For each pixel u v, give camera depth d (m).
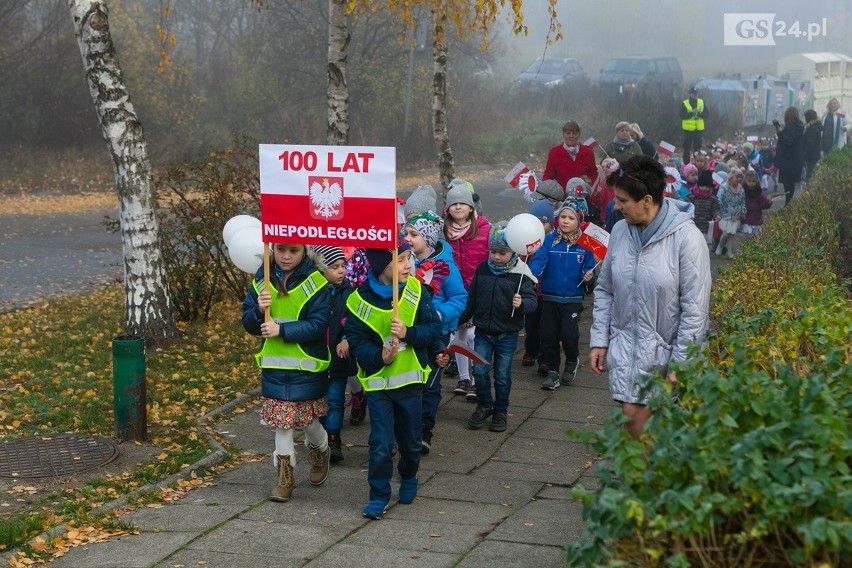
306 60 36.84
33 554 6.06
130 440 8.49
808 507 3.59
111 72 11.36
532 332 11.01
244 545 6.15
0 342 12.44
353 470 7.80
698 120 31.89
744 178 19.66
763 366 5.62
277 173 6.61
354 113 36.22
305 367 6.83
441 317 8.05
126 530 6.45
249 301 6.97
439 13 17.06
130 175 11.58
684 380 4.51
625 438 3.91
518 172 14.94
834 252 13.04
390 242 6.45
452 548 6.05
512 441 8.54
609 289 6.16
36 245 21.06
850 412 4.18
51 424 9.07
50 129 33.28
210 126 36.34
